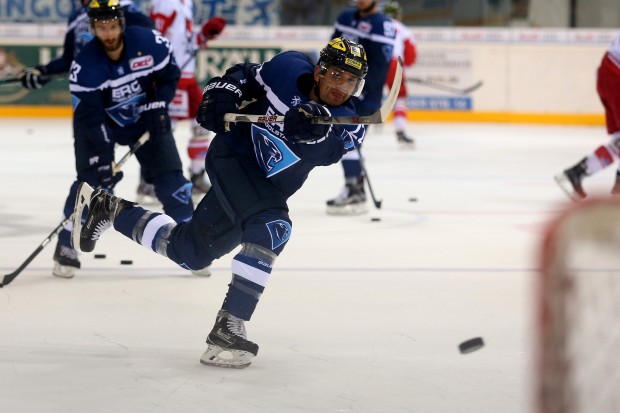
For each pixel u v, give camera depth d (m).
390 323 8.21
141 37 9.53
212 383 6.50
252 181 6.91
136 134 10.05
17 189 16.70
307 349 7.38
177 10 15.63
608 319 7.14
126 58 9.45
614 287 8.15
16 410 5.90
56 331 7.80
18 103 32.12
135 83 9.55
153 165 9.90
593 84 32.56
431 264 10.89
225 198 6.96
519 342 7.61
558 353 4.27
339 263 10.87
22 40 31.78
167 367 6.86
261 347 7.43
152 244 7.43
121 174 9.66
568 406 4.33
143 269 10.31
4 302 8.76
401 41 24.94
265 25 32.78
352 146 7.01
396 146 26.28
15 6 32.09
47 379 6.55
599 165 14.03
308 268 10.56
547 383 4.31
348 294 9.30
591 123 32.75
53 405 6.00
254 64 7.12
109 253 11.19
